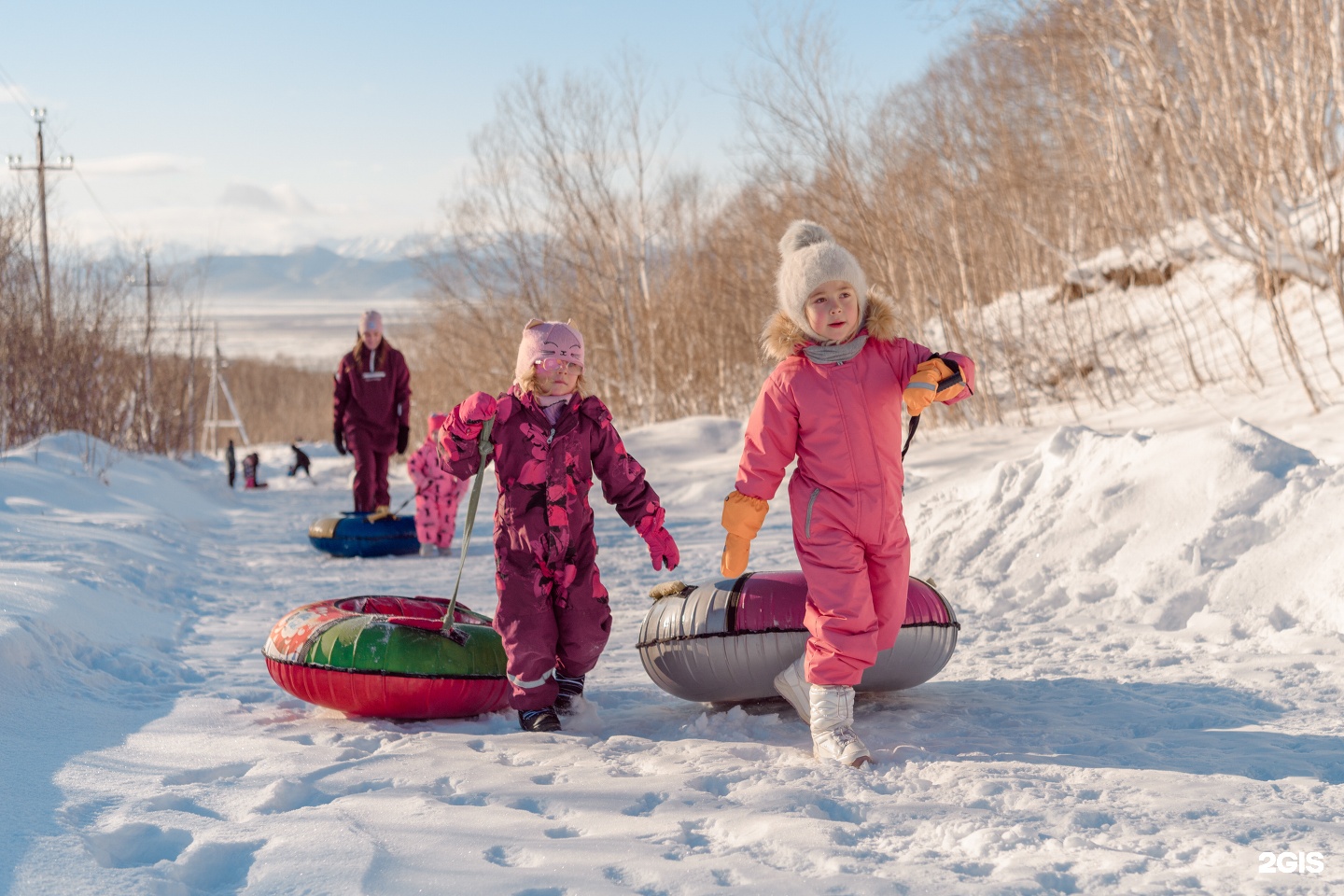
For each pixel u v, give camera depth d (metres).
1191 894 2.20
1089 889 2.24
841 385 3.47
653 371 25.19
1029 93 17.52
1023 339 15.52
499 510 4.02
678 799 2.89
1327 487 5.48
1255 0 10.98
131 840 2.54
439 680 3.95
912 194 16.03
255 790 2.97
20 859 2.34
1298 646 4.59
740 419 22.62
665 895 2.21
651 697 4.57
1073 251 17.00
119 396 21.27
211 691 4.55
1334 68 9.95
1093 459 6.93
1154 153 15.66
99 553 8.02
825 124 15.87
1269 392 10.45
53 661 4.44
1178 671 4.41
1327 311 11.70
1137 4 12.77
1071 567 6.15
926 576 6.82
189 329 27.95
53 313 18.64
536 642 3.94
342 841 2.48
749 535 3.60
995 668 4.71
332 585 8.18
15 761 3.14
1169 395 12.18
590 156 25.86
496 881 2.26
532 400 4.01
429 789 3.01
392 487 22.81
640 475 4.14
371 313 10.84
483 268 28.12
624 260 26.17
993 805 2.83
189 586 7.93
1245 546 5.54
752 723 3.93
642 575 8.24
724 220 25.05
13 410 16.80
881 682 4.07
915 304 15.20
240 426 74.50
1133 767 3.15
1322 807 2.74
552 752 3.49
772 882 2.26
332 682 3.96
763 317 21.84
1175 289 15.17
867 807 2.80
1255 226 10.17
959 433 13.75
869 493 3.43
